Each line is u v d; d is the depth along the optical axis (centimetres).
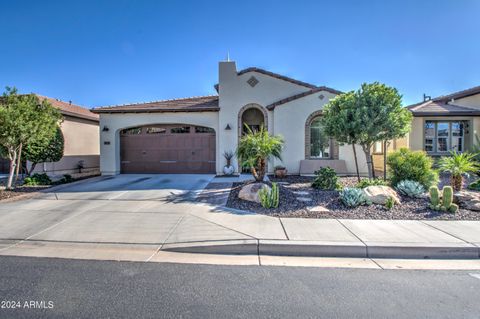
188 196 912
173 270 407
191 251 482
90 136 1858
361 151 1415
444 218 632
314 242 484
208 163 1560
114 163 1559
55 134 1208
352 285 361
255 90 1530
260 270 409
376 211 688
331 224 592
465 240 489
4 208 759
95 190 1034
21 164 1300
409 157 899
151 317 289
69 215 685
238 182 1207
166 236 534
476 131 1547
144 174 1556
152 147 1584
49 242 515
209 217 656
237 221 620
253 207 748
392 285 361
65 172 1627
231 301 321
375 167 1380
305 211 701
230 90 1528
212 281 372
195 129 1568
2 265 421
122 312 298
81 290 346
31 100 1053
